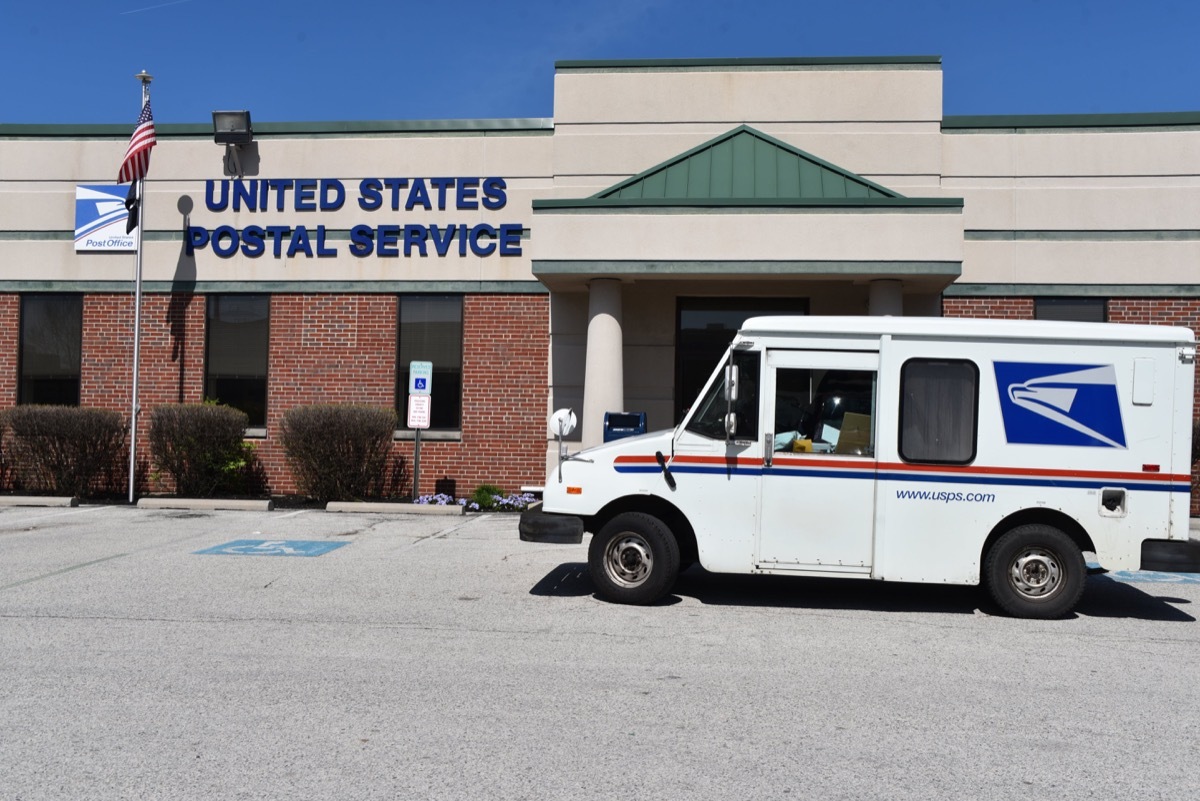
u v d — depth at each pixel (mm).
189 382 17234
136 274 16250
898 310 14328
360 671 6562
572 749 5133
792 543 8828
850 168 16344
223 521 13938
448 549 11758
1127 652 7469
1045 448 8641
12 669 6484
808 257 14086
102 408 17141
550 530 9102
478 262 16875
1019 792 4676
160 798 4434
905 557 8711
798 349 8922
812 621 8453
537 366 16719
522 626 7980
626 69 16766
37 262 17531
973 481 8672
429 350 17031
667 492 8953
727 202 14234
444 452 16797
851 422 8852
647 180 15438
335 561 10820
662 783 4695
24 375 17562
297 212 17219
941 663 7062
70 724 5418
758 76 16594
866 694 6246
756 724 5602
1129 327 8672
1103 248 15922
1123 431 8617
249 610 8367
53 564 10383
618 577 8984
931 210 13922
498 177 16906
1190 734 5559
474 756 5012
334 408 15758
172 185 17375
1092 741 5418
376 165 17109
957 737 5445
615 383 14906
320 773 4750
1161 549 8508
